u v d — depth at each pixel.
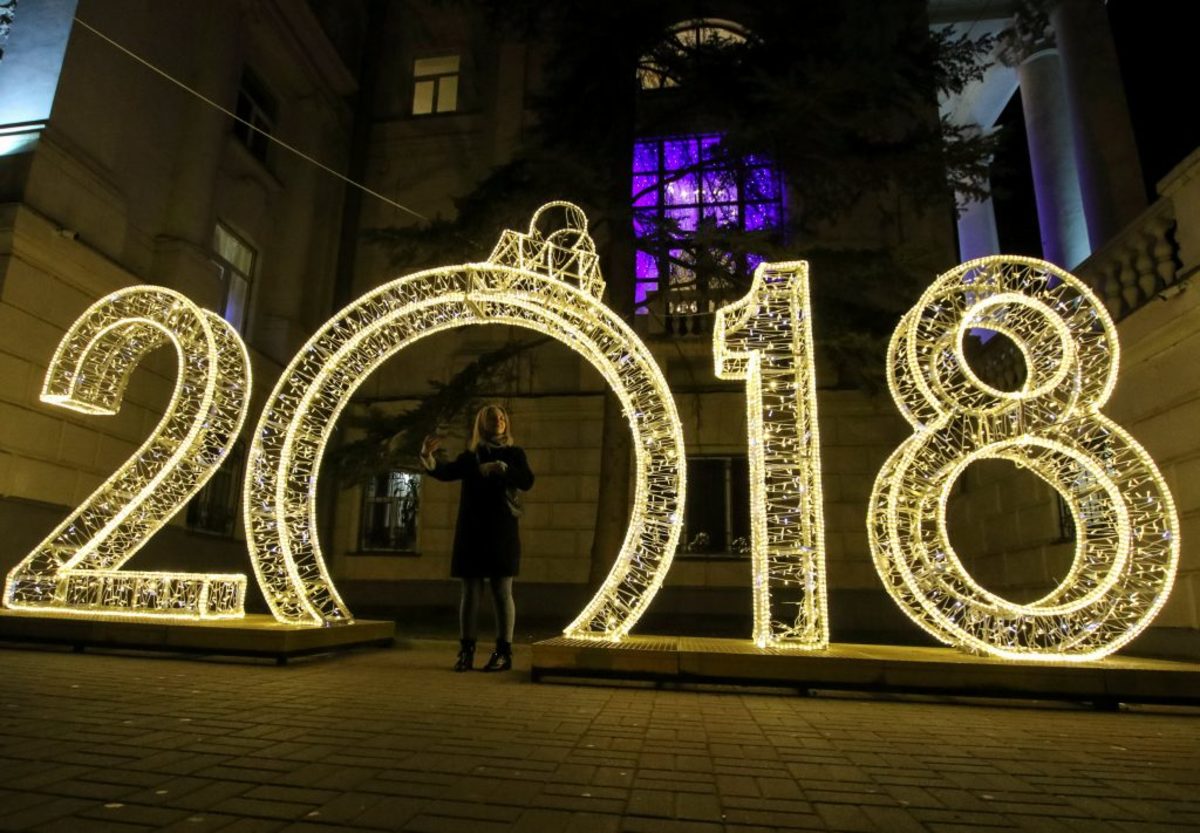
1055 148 15.73
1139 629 5.20
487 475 5.86
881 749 3.54
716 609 13.37
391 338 7.29
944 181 10.37
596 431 14.51
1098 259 8.60
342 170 18.03
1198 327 7.09
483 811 2.44
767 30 10.60
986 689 4.90
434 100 18.48
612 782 2.84
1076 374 5.50
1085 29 14.54
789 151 10.34
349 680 5.25
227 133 14.19
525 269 6.79
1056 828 2.43
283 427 7.16
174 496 7.28
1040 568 9.87
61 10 10.75
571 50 10.71
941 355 5.85
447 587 14.55
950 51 10.52
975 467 12.18
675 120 11.33
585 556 14.05
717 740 3.63
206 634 6.07
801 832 2.34
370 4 18.91
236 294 15.00
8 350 9.38
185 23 13.48
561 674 5.30
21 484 9.51
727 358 6.30
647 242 10.53
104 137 11.23
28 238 9.59
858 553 13.36
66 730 3.42
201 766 2.88
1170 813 2.61
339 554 15.17
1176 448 7.42
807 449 5.96
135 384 11.41
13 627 6.47
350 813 2.38
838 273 9.90
